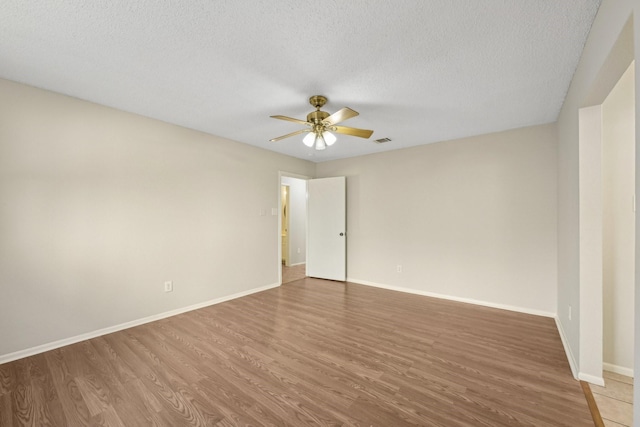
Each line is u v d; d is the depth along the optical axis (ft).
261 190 14.07
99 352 7.61
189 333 8.87
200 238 11.42
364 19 5.01
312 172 17.47
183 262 10.84
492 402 5.61
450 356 7.43
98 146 8.68
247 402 5.60
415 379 6.39
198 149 11.36
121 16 4.96
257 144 13.42
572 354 7.08
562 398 5.74
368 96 8.14
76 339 8.21
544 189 10.43
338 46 5.83
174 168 10.59
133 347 7.91
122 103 8.69
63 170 8.02
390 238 14.35
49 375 6.51
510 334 8.80
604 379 6.37
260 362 7.11
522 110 9.14
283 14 4.90
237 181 12.89
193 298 11.15
